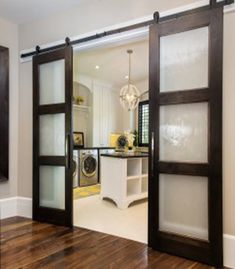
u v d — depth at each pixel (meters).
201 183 2.41
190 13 2.50
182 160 2.51
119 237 2.90
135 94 5.75
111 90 7.80
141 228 3.21
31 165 3.76
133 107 5.75
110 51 4.99
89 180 6.41
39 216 3.48
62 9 3.40
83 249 2.57
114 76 6.94
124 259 2.36
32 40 3.75
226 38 2.36
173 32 2.53
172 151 2.56
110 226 3.28
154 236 2.59
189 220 2.47
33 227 3.24
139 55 5.24
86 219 3.58
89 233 3.02
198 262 2.34
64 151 3.34
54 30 3.54
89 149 6.46
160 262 2.32
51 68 3.49
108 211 4.01
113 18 3.04
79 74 6.73
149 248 2.61
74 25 3.35
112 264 2.26
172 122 2.57
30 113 3.79
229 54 2.34
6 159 3.72
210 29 2.32
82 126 7.21
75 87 7.07
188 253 2.40
